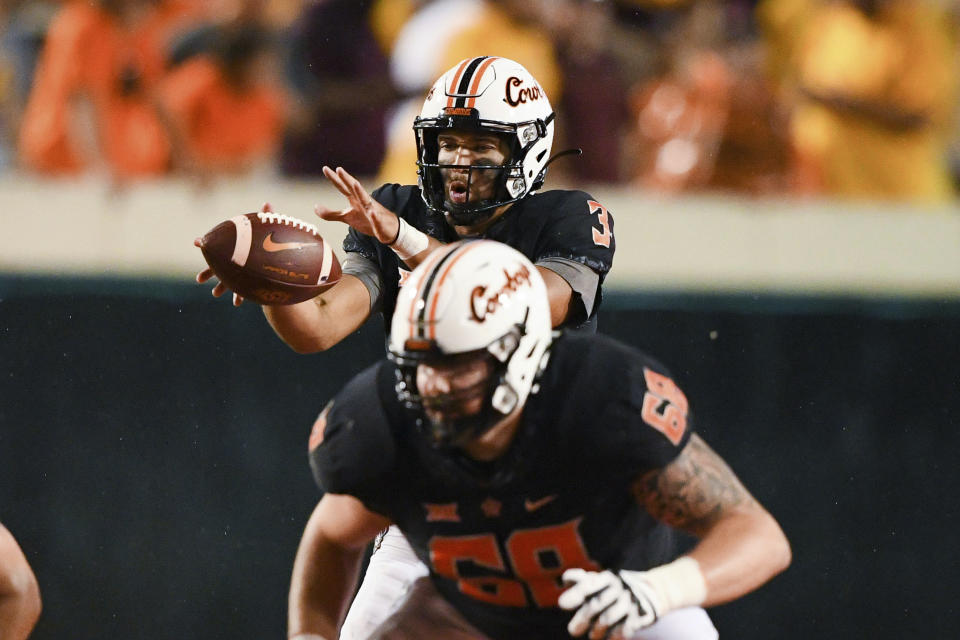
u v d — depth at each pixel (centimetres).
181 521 1995
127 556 1977
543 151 1304
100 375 2033
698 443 1102
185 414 2027
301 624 1171
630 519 1121
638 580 1005
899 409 2159
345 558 1200
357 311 1258
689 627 1254
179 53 2431
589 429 1062
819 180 2638
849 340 2177
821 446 2134
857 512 2094
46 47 2395
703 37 2595
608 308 2217
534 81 1308
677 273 2389
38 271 2231
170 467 2017
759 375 2161
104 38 2345
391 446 1086
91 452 2011
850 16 2633
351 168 2538
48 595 1953
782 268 2433
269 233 1134
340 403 1112
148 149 2378
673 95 2558
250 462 2025
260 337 2045
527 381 1062
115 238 2292
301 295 1145
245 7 2458
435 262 1062
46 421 2012
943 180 2727
